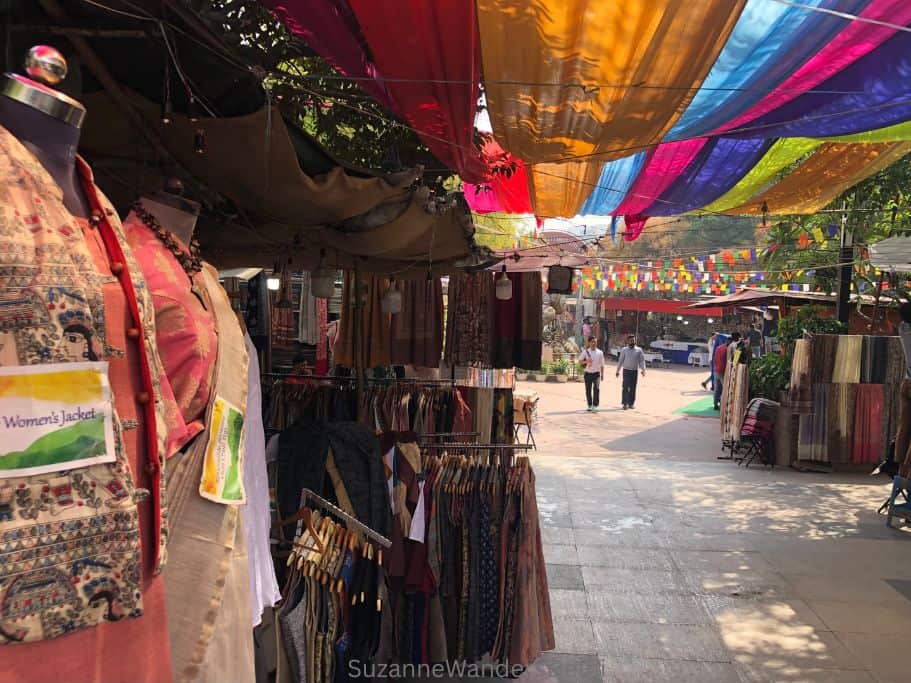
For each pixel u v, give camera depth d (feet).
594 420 49.83
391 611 12.75
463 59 9.75
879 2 8.59
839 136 14.56
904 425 24.11
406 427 18.07
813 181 19.60
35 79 3.78
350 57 10.67
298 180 9.09
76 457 3.48
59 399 3.41
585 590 18.44
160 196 5.64
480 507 13.46
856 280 38.55
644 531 23.45
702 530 23.63
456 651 13.29
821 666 14.65
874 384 32.30
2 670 3.26
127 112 7.29
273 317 25.94
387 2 8.48
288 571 10.10
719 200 21.58
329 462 11.32
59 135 3.80
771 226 32.99
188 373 5.08
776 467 33.65
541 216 23.13
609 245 65.36
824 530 23.80
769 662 14.79
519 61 9.64
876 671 14.48
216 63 7.87
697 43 8.87
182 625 5.00
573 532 23.26
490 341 21.53
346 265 16.28
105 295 3.93
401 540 12.49
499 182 19.39
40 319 3.35
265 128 8.02
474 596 13.35
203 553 5.18
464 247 16.19
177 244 5.39
